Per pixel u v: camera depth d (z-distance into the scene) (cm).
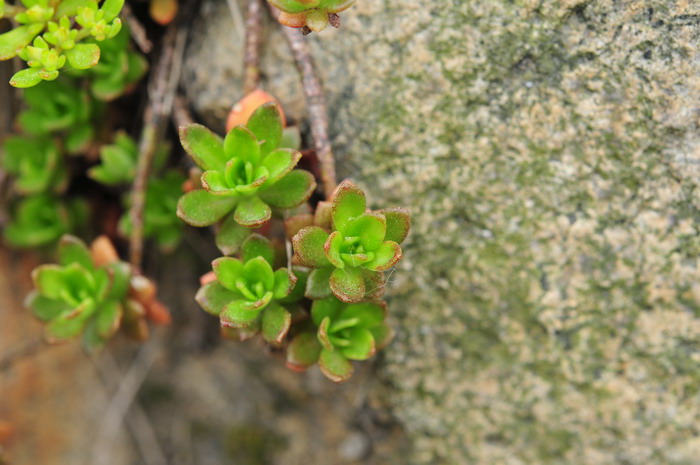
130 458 45
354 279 37
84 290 40
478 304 40
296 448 44
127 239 44
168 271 45
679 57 38
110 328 40
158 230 43
